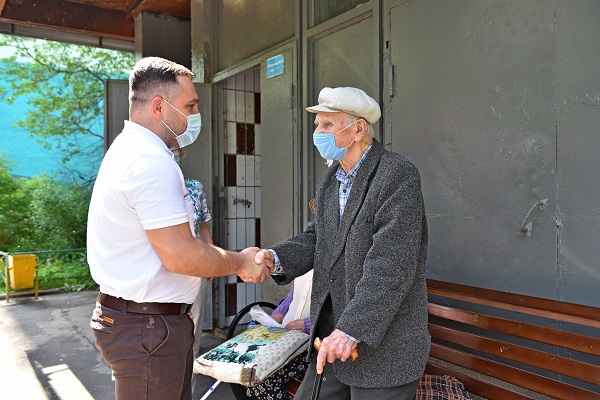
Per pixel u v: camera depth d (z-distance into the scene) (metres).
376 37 2.92
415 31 2.68
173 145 1.80
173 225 1.55
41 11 6.47
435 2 2.57
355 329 1.55
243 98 4.89
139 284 1.61
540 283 2.17
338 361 1.74
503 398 1.98
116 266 1.62
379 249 1.59
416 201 1.63
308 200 3.58
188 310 1.79
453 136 2.51
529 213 2.18
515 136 2.24
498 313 2.35
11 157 10.14
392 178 1.64
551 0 2.09
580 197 2.02
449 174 2.53
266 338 2.41
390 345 1.65
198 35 4.84
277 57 3.83
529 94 2.18
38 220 9.62
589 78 1.97
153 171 1.55
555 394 1.84
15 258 6.74
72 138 10.55
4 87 10.17
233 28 4.45
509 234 2.28
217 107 4.73
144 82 1.70
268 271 1.95
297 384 2.38
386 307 1.55
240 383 2.20
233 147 4.84
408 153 2.75
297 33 3.61
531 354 1.92
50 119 10.36
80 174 10.53
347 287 1.71
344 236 1.74
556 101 2.08
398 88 2.79
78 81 10.59
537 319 2.20
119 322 1.64
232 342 2.44
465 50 2.43
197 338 2.95
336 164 1.98
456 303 2.53
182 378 1.72
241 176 4.89
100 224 1.61
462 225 2.48
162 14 6.37
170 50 6.43
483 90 2.36
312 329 1.88
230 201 4.82
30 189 10.02
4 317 5.73
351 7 3.17
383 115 2.90
